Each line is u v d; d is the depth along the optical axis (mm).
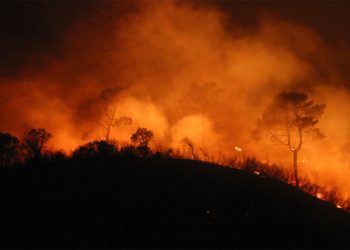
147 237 6633
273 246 6766
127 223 7031
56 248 6176
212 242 6648
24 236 6469
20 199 7816
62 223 6938
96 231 6727
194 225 7129
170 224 7094
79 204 7656
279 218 7840
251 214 7777
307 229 7633
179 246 6438
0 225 6762
